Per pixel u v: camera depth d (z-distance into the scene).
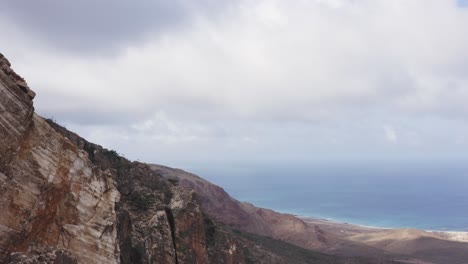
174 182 65.00
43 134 28.50
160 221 46.28
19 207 25.53
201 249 49.72
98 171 32.41
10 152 25.52
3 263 24.05
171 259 44.75
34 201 26.55
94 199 31.28
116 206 38.47
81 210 30.08
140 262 40.88
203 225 51.88
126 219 40.66
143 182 54.31
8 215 24.86
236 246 60.44
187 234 48.44
